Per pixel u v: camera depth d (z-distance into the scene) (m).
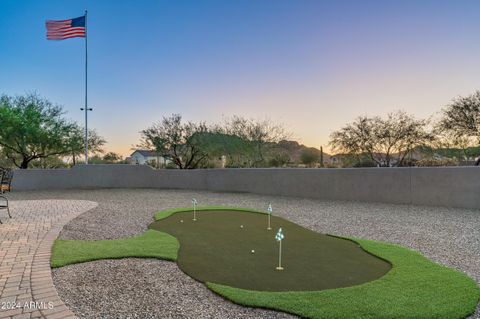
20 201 10.08
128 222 7.00
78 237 5.50
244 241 5.34
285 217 7.93
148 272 3.82
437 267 3.99
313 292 3.18
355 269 3.93
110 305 2.93
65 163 21.66
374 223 7.18
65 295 3.13
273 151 20.92
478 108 16.52
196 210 8.73
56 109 18.97
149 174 16.41
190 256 4.46
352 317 2.67
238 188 14.41
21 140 17.95
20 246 4.65
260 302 2.95
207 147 20.56
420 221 7.44
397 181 10.65
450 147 17.56
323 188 12.08
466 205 9.50
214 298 3.10
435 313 2.74
